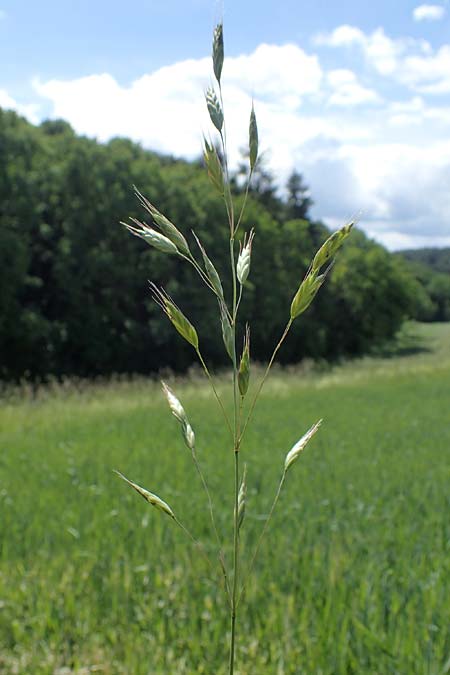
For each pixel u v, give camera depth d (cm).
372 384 2436
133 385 2109
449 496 700
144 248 3862
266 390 2114
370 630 379
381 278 6562
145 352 3822
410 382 2483
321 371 3136
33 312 3325
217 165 122
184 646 386
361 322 6525
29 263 3328
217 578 462
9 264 3206
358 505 656
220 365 3878
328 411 1614
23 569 492
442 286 11562
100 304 3712
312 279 121
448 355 4981
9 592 451
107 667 359
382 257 6644
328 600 408
